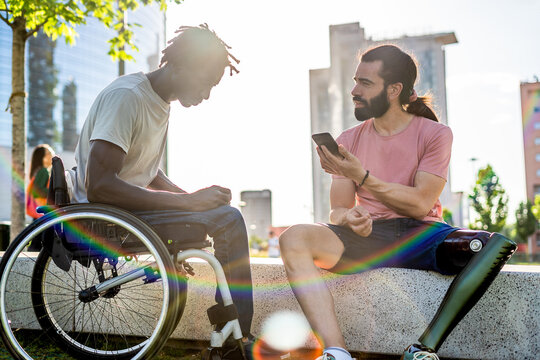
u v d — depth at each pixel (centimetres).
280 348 198
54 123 7925
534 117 7569
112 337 261
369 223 207
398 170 226
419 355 178
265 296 248
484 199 3819
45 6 497
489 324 222
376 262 225
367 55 229
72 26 543
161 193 189
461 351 225
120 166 191
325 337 183
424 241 210
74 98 8144
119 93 198
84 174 210
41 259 241
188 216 186
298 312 244
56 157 209
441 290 224
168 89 211
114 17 555
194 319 255
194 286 256
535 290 218
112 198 186
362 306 234
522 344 218
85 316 262
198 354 238
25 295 270
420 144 223
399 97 226
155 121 212
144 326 257
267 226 8706
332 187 237
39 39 7719
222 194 193
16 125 546
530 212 5006
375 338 232
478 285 185
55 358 229
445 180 218
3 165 7038
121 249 189
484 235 193
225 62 212
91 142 191
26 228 185
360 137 241
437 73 7869
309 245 203
